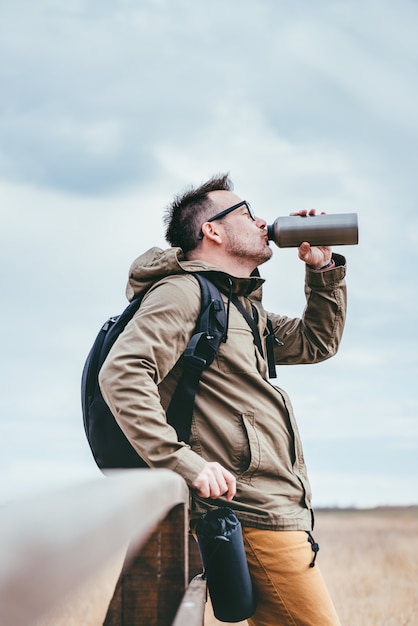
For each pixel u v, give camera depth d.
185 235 3.03
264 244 3.03
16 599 0.24
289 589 2.39
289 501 2.48
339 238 3.00
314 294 3.23
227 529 2.20
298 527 2.44
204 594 1.70
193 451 2.39
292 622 2.40
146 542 1.59
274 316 3.42
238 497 2.42
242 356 2.56
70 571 0.30
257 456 2.43
